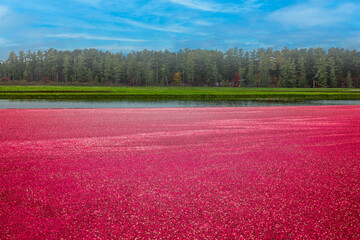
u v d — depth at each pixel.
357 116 19.22
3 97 40.12
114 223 3.94
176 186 5.39
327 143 9.83
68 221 3.98
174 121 16.06
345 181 5.77
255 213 4.27
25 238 3.54
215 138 10.66
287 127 13.74
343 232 3.75
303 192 5.13
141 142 9.80
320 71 101.69
